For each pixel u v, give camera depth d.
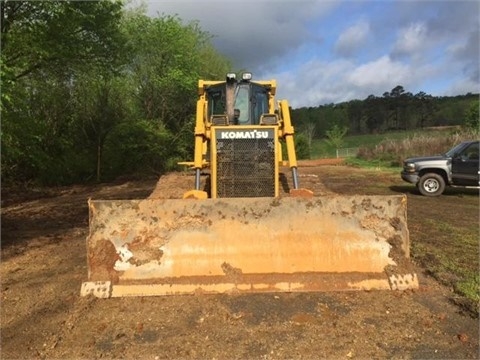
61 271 6.28
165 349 4.02
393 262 5.33
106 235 5.28
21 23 15.25
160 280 5.19
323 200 5.40
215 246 5.31
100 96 21.83
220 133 6.77
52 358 3.90
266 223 5.36
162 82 24.59
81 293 5.12
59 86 20.30
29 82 18.31
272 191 6.72
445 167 13.77
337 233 5.38
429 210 11.18
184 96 25.53
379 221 5.40
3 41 14.37
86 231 9.16
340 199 5.40
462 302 4.88
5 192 16.88
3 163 16.91
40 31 15.45
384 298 5.00
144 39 24.69
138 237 5.29
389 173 21.39
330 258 5.32
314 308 4.78
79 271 6.25
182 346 4.06
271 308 4.79
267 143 6.76
